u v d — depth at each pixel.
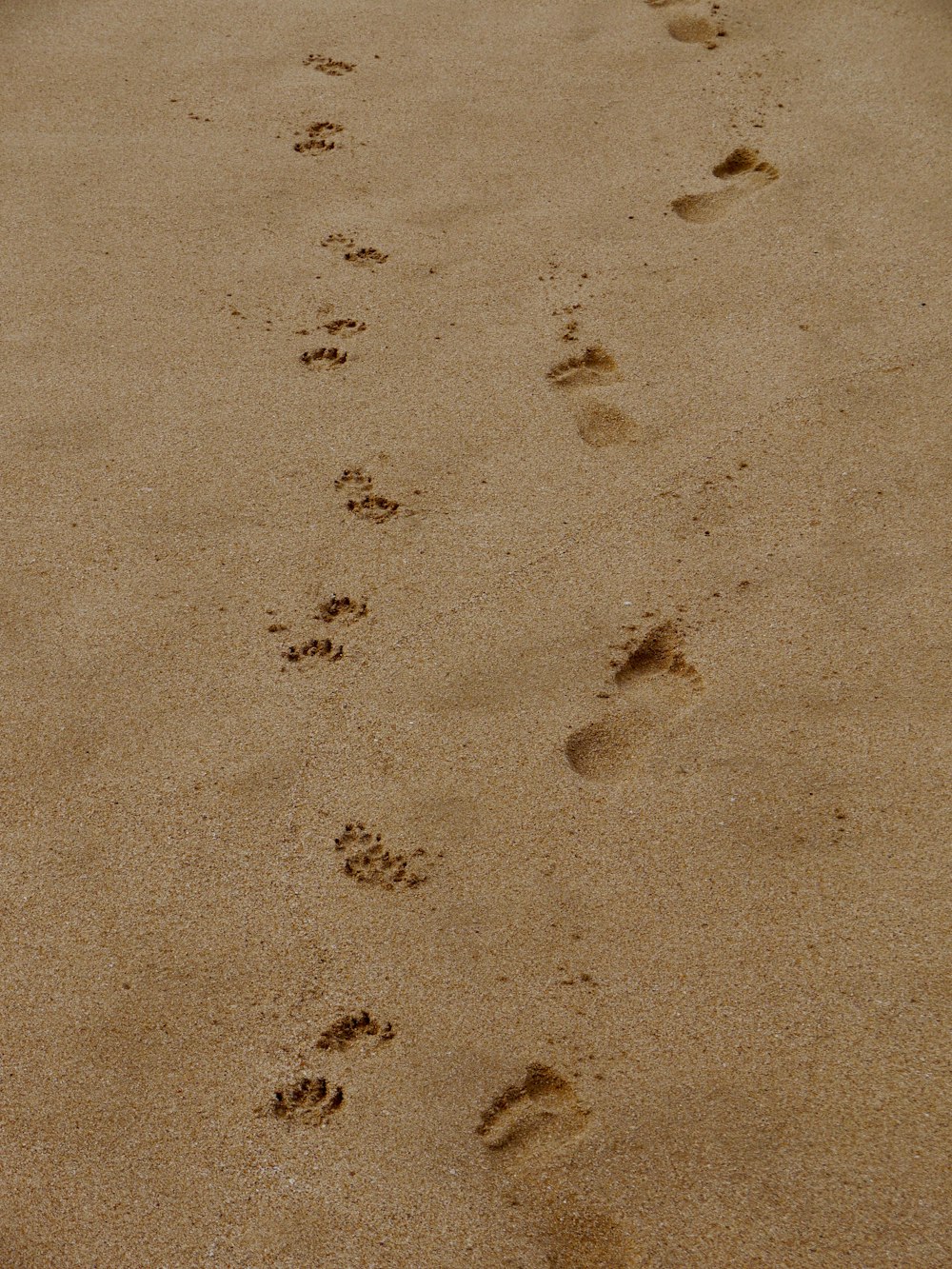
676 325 3.66
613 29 4.25
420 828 3.13
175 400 3.58
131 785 3.18
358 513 3.43
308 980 3.03
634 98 4.08
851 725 3.18
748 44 4.19
